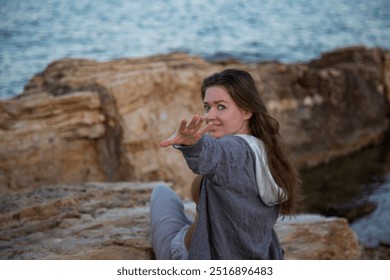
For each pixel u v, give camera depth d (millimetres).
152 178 9141
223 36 32375
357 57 16797
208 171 1848
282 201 2107
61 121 8758
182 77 10055
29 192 3854
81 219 3277
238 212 1999
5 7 31438
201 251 2059
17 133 8312
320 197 10781
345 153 14680
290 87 13773
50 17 32062
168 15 40219
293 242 3346
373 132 15688
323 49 27547
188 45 29562
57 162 8609
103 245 2834
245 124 2133
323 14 37469
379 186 11453
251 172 1980
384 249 7113
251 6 44469
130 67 10477
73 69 10414
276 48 28062
